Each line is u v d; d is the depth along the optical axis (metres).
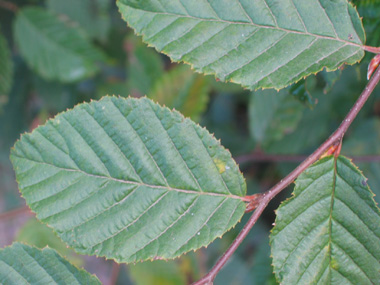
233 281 0.58
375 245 0.42
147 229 0.42
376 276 0.42
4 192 0.77
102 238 0.42
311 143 0.56
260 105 0.53
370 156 0.51
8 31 0.66
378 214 0.41
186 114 0.53
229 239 0.59
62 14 0.59
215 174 0.42
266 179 0.66
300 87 0.45
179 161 0.42
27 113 0.71
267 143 0.54
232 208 0.42
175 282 0.54
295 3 0.41
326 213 0.42
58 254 0.42
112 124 0.42
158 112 0.42
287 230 0.42
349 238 0.42
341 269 0.42
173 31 0.41
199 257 0.56
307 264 0.42
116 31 0.64
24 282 0.42
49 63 0.59
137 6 0.41
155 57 0.58
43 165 0.42
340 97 0.54
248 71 0.42
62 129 0.42
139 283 0.55
